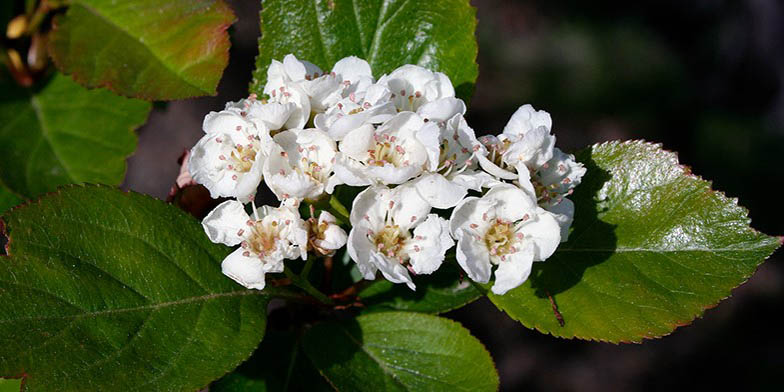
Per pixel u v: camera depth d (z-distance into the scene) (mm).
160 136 432
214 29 195
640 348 485
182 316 168
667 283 173
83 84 190
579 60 531
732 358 483
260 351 182
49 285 163
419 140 165
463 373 173
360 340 177
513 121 174
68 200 168
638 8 557
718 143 520
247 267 166
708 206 175
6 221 164
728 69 546
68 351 160
